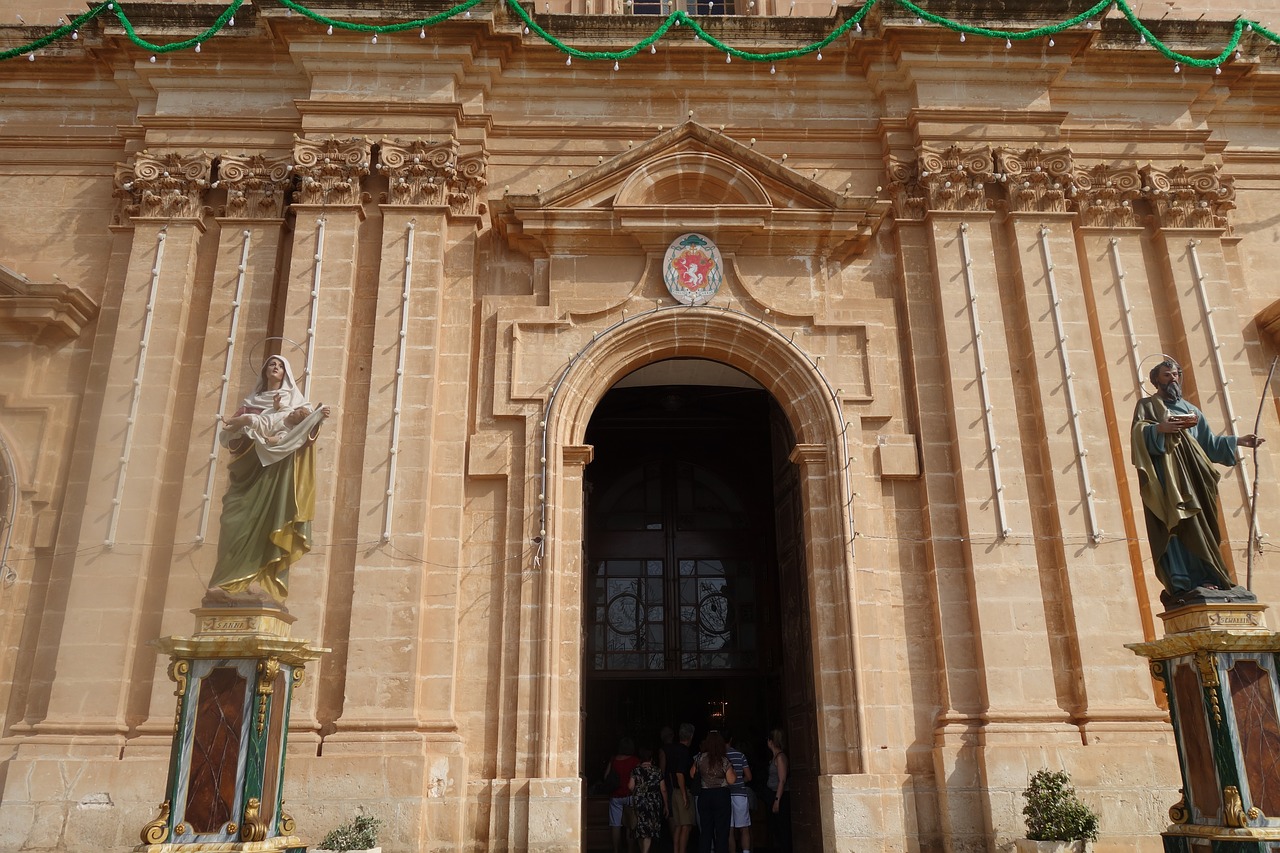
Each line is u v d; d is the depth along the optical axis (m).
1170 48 13.66
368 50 12.87
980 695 11.11
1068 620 11.27
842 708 11.17
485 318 12.51
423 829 10.25
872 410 12.22
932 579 11.60
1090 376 12.18
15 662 11.24
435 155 12.66
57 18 14.16
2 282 12.04
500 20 13.25
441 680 10.89
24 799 10.20
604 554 17.25
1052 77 13.33
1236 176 14.02
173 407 11.96
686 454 17.95
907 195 13.05
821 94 13.60
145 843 7.71
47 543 11.65
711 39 12.74
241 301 12.26
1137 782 10.48
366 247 12.55
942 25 12.73
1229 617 8.24
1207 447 8.98
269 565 8.71
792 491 12.84
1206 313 12.66
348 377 11.96
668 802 13.76
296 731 10.48
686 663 16.69
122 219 12.91
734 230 12.66
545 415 11.93
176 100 13.12
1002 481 11.73
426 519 11.33
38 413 12.09
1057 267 12.59
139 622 11.10
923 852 10.64
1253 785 7.75
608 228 12.61
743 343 12.55
